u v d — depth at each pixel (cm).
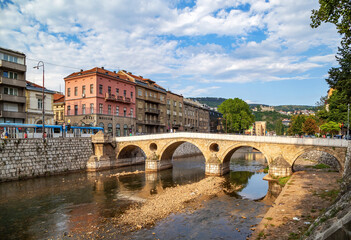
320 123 6194
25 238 1583
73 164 3919
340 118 4456
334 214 962
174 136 4062
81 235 1606
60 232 1666
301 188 2302
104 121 5166
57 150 3688
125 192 2741
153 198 2497
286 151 3180
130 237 1554
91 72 5066
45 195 2584
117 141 4606
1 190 2728
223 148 3684
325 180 2594
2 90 3953
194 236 1548
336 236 736
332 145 2869
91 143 4338
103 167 4284
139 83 6231
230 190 2767
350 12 1202
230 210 2058
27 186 2931
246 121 8088
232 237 1512
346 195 1052
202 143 3838
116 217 1931
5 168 3014
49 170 3538
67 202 2348
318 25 1336
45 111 4612
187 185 3070
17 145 3158
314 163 4259
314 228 1021
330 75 1869
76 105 5331
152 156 4181
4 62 3856
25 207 2192
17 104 4197
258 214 1941
